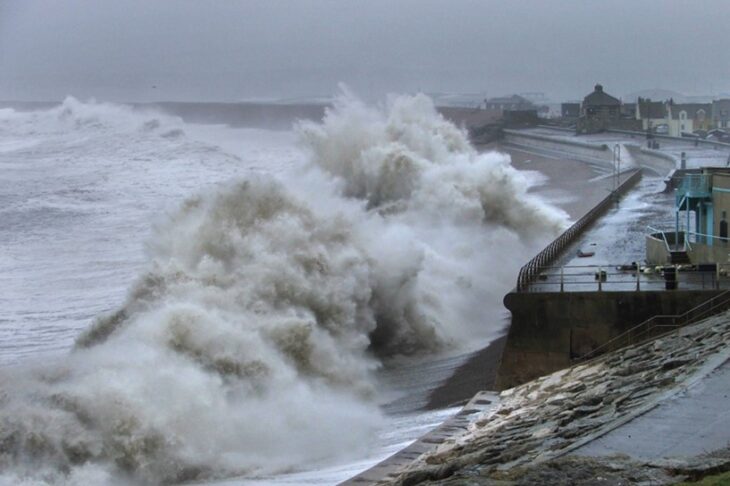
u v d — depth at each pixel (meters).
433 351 27.45
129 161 86.62
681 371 17.41
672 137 111.38
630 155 97.88
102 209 58.97
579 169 94.19
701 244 28.03
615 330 22.33
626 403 16.03
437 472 13.30
